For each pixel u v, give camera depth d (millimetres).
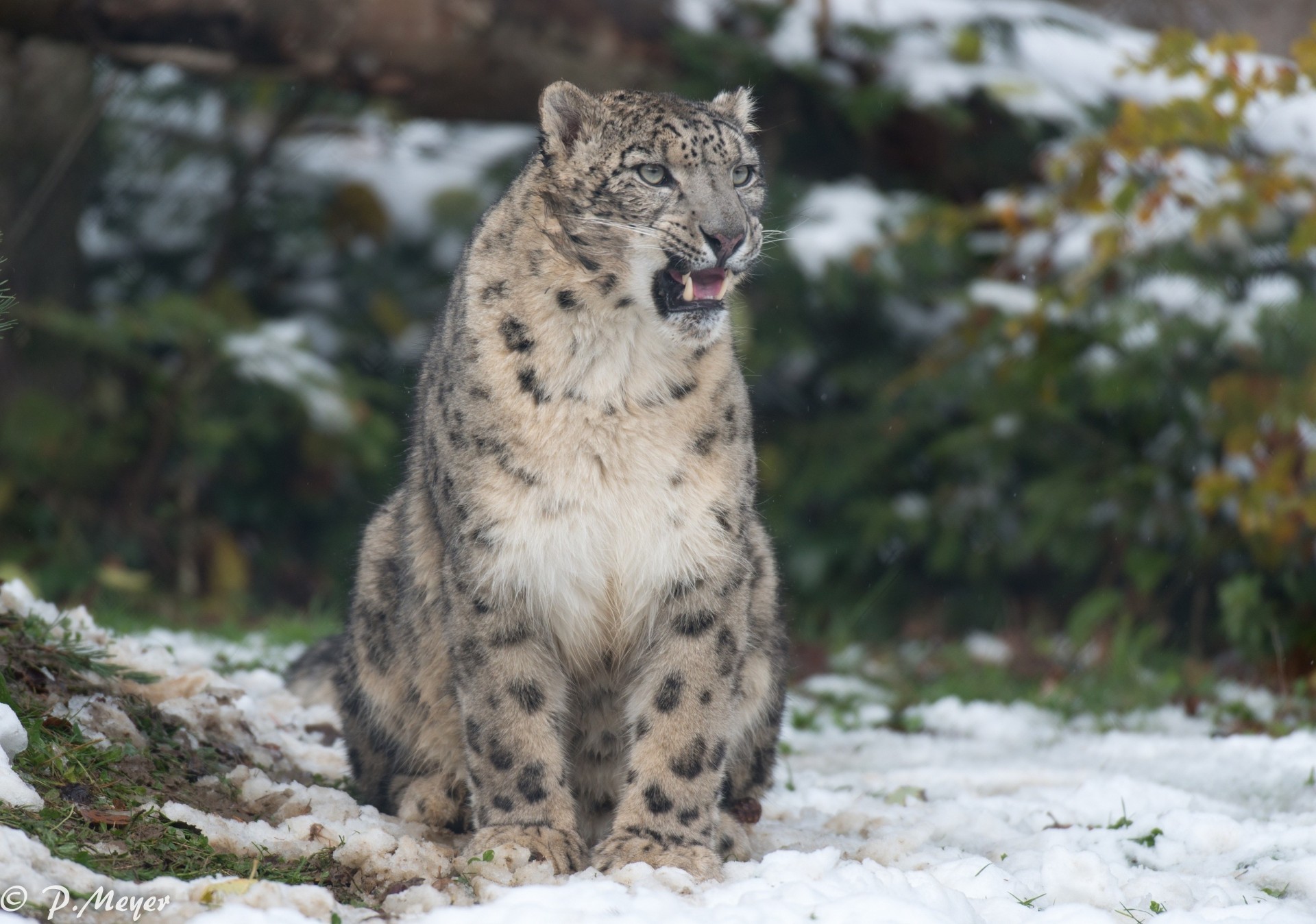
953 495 26016
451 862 9430
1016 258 25297
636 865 9180
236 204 28922
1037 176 26359
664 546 10289
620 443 10203
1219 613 23047
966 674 21203
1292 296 23281
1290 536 20344
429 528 11281
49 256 26031
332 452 26750
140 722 11016
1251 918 8523
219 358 25781
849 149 27234
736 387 10789
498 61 23188
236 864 8656
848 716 18641
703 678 10344
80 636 12008
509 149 30656
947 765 15195
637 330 10258
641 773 10273
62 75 25828
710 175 10812
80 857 8133
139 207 29812
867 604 25484
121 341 25047
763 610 11523
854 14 26125
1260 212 21562
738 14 25844
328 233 29797
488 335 10391
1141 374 23016
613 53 24016
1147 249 23922
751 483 11070
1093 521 24375
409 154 30891
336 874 8852
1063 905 8672
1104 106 26344
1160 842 11008
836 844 11180
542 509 10227
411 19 22484
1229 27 32625
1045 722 18031
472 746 10414
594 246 10375
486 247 10812
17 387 24844
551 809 10234
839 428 26766
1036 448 25234
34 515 24453
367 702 12008
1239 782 13477
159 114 29734
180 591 25156
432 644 11273
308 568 27594
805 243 25266
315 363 26359
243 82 28141
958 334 24641
